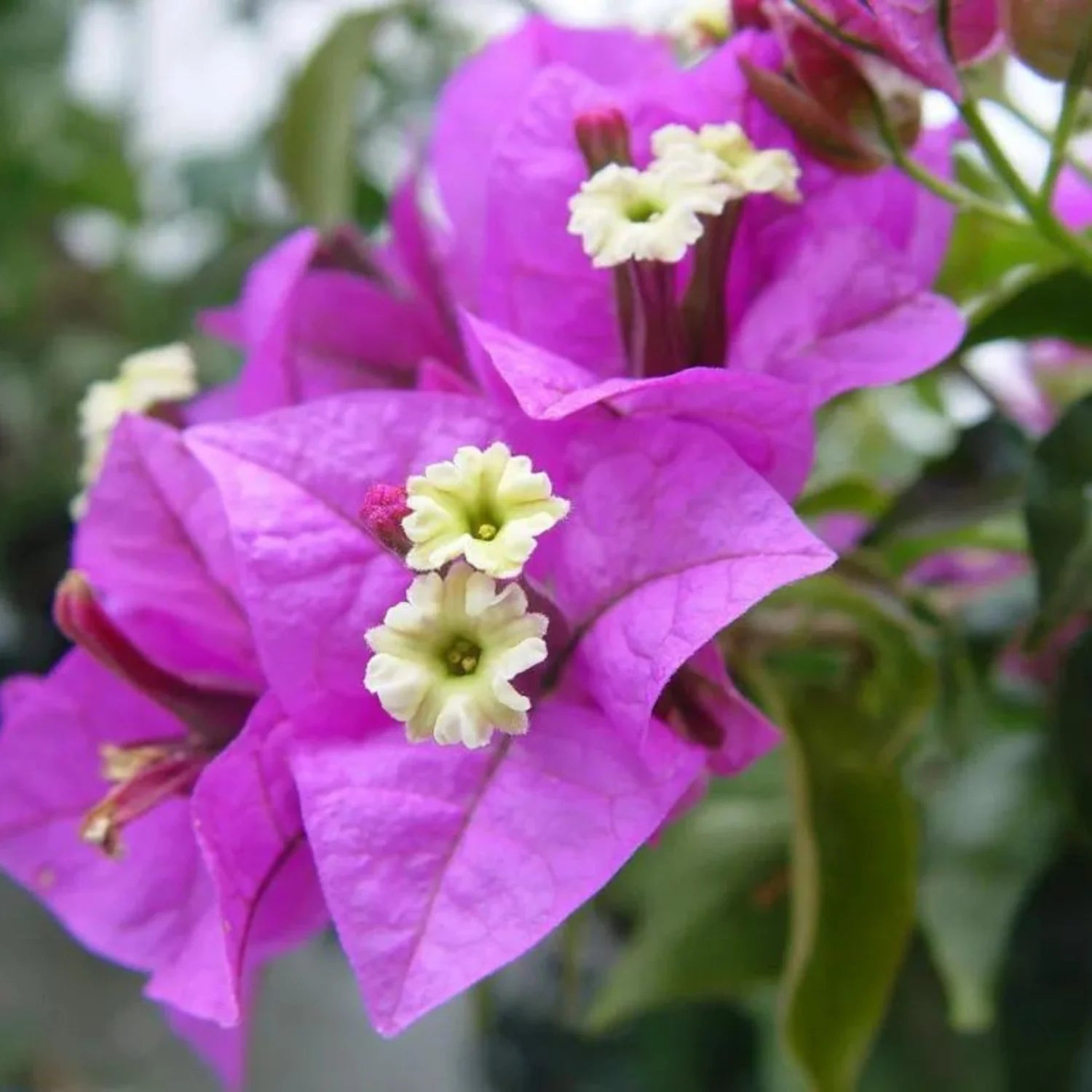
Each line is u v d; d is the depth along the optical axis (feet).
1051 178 0.48
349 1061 1.21
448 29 0.87
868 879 0.53
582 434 0.46
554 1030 0.87
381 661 0.44
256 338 0.55
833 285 0.48
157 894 0.51
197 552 0.50
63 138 1.27
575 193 0.49
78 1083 1.17
